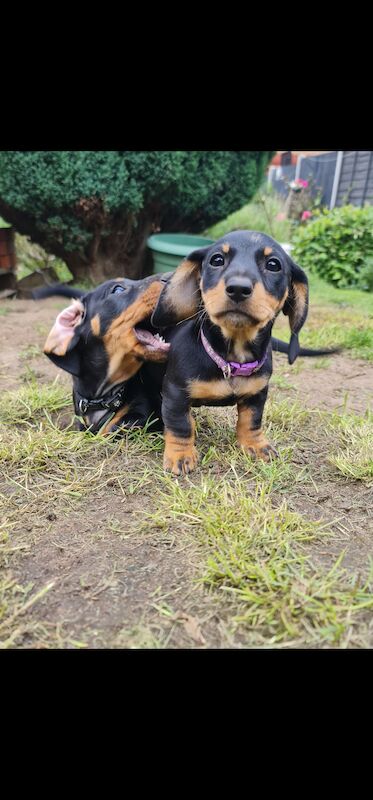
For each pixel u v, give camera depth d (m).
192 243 1.21
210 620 0.29
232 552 0.33
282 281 0.38
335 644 0.28
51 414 0.56
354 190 2.19
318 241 1.46
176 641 0.28
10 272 1.24
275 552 0.34
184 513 0.38
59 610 0.29
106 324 0.45
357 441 0.49
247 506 0.37
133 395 0.50
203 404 0.44
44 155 1.04
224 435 0.50
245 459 0.45
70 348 0.47
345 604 0.30
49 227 1.15
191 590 0.31
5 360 0.75
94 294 0.47
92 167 1.06
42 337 0.89
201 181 1.18
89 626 0.29
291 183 2.29
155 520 0.37
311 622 0.29
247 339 0.39
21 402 0.56
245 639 0.28
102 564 0.33
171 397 0.42
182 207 1.25
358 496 0.41
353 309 1.12
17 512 0.38
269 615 0.29
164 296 0.40
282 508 0.38
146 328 0.46
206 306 0.37
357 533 0.37
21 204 1.10
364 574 0.33
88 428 0.49
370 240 1.40
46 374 0.69
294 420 0.54
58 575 0.32
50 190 1.07
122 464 0.44
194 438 0.46
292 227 1.87
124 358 0.46
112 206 1.11
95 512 0.38
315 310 1.10
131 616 0.29
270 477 0.42
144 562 0.33
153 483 0.42
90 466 0.44
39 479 0.42
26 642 0.28
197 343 0.41
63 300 1.20
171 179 1.12
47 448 0.45
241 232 0.38
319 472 0.45
